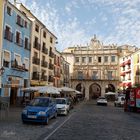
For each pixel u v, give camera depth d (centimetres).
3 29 3047
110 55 7912
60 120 1889
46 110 1608
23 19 3694
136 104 3081
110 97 7569
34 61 4144
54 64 5694
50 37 5150
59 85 6300
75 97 5059
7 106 2373
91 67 8012
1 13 2989
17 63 3497
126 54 7594
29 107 1636
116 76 7800
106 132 1298
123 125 1664
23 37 3722
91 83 7869
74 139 1063
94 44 8088
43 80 4606
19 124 1523
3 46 3059
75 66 8112
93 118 2092
